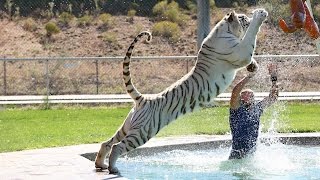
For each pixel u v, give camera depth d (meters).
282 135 16.97
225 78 13.51
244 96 14.28
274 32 42.12
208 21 29.31
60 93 37.34
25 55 42.53
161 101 13.12
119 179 11.51
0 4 47.81
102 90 37.59
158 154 15.38
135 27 46.47
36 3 48.22
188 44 44.12
